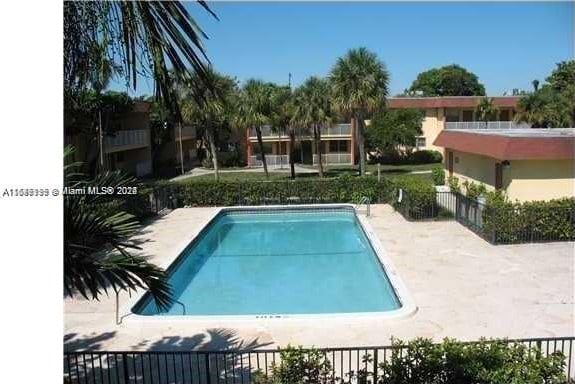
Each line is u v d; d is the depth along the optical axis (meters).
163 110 4.35
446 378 6.21
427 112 46.72
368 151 45.31
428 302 11.39
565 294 11.62
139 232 19.88
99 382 7.87
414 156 45.59
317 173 39.38
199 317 10.65
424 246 16.19
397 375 6.27
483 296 11.66
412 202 20.33
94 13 3.74
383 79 29.52
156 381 7.96
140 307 12.08
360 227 20.48
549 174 18.69
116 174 5.80
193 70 3.66
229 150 48.91
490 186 21.09
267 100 33.16
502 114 47.97
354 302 13.42
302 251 18.94
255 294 14.35
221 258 18.23
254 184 25.48
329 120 33.00
